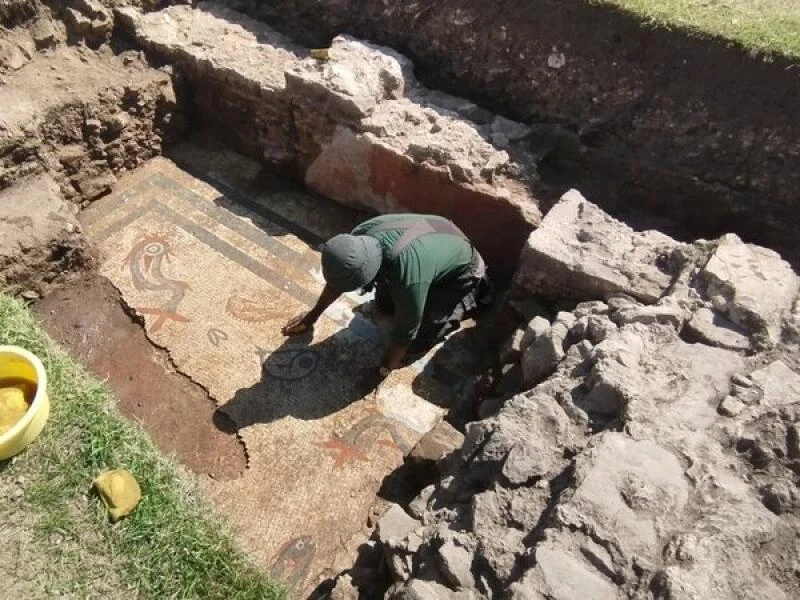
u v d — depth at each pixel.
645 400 2.87
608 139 4.52
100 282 4.40
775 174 4.15
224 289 4.41
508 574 2.51
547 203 4.22
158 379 4.02
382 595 2.82
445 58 4.88
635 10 4.27
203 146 5.27
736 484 2.65
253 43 5.07
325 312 4.32
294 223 4.83
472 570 2.56
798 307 3.20
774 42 4.06
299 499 3.59
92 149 4.77
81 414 3.30
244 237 4.71
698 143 4.29
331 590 3.04
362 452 3.77
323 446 3.78
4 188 4.31
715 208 4.30
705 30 4.16
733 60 4.12
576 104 4.55
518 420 2.96
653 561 2.45
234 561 3.01
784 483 2.64
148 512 3.04
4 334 3.52
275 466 3.70
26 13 4.67
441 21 4.79
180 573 2.92
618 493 2.59
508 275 4.52
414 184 4.43
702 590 2.34
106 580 2.87
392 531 2.90
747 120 4.16
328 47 5.19
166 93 4.98
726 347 3.12
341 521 3.52
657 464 2.67
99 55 4.95
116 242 4.62
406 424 3.89
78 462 3.15
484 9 4.65
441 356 4.18
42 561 2.89
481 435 3.00
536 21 4.53
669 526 2.53
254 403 3.92
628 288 3.48
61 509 3.02
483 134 4.51
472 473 2.91
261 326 4.25
